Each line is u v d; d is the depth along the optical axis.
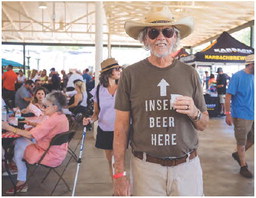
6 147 3.47
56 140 3.37
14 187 3.49
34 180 3.94
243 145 4.11
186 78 1.76
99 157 5.05
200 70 13.14
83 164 4.66
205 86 12.74
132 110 1.79
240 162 4.18
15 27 15.57
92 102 7.55
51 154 3.41
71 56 23.50
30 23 15.77
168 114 1.71
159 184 1.78
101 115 3.28
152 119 1.72
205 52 8.82
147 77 1.74
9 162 4.11
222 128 7.95
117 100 1.83
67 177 4.07
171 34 1.79
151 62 1.80
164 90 1.72
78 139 6.52
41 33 17.89
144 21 1.90
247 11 11.19
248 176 4.05
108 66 3.27
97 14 6.54
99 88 3.32
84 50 22.27
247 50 8.97
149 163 1.76
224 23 13.38
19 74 12.89
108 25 14.73
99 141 3.32
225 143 6.16
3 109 4.16
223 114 10.34
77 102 6.86
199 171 1.85
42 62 23.36
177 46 1.94
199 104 1.81
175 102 1.64
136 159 1.82
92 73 16.27
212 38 16.42
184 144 1.74
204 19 12.85
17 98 7.13
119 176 1.82
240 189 3.65
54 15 14.03
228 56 8.84
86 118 3.40
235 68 13.73
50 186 3.73
